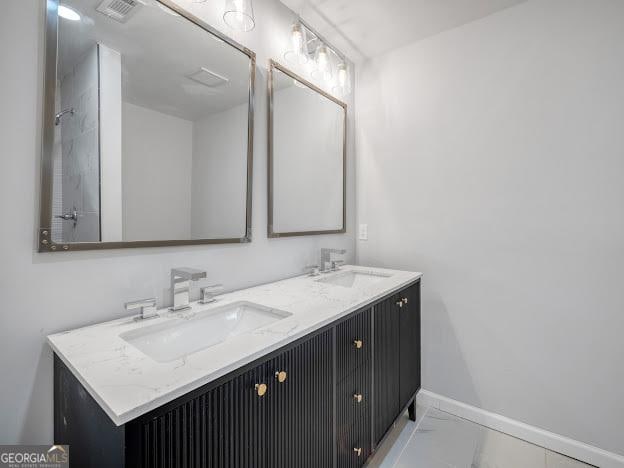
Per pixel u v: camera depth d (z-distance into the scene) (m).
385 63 2.28
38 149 0.94
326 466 1.15
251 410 0.85
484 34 1.86
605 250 1.53
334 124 2.19
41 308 0.95
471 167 1.91
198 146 1.35
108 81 1.08
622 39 1.48
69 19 0.99
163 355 1.04
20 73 0.90
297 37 1.68
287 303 1.29
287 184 1.82
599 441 1.57
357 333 1.32
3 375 0.89
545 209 1.69
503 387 1.83
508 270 1.80
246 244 1.58
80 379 0.71
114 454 0.62
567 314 1.64
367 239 2.40
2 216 0.88
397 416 1.69
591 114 1.56
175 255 1.29
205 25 1.36
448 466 1.57
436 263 2.06
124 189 1.12
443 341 2.04
